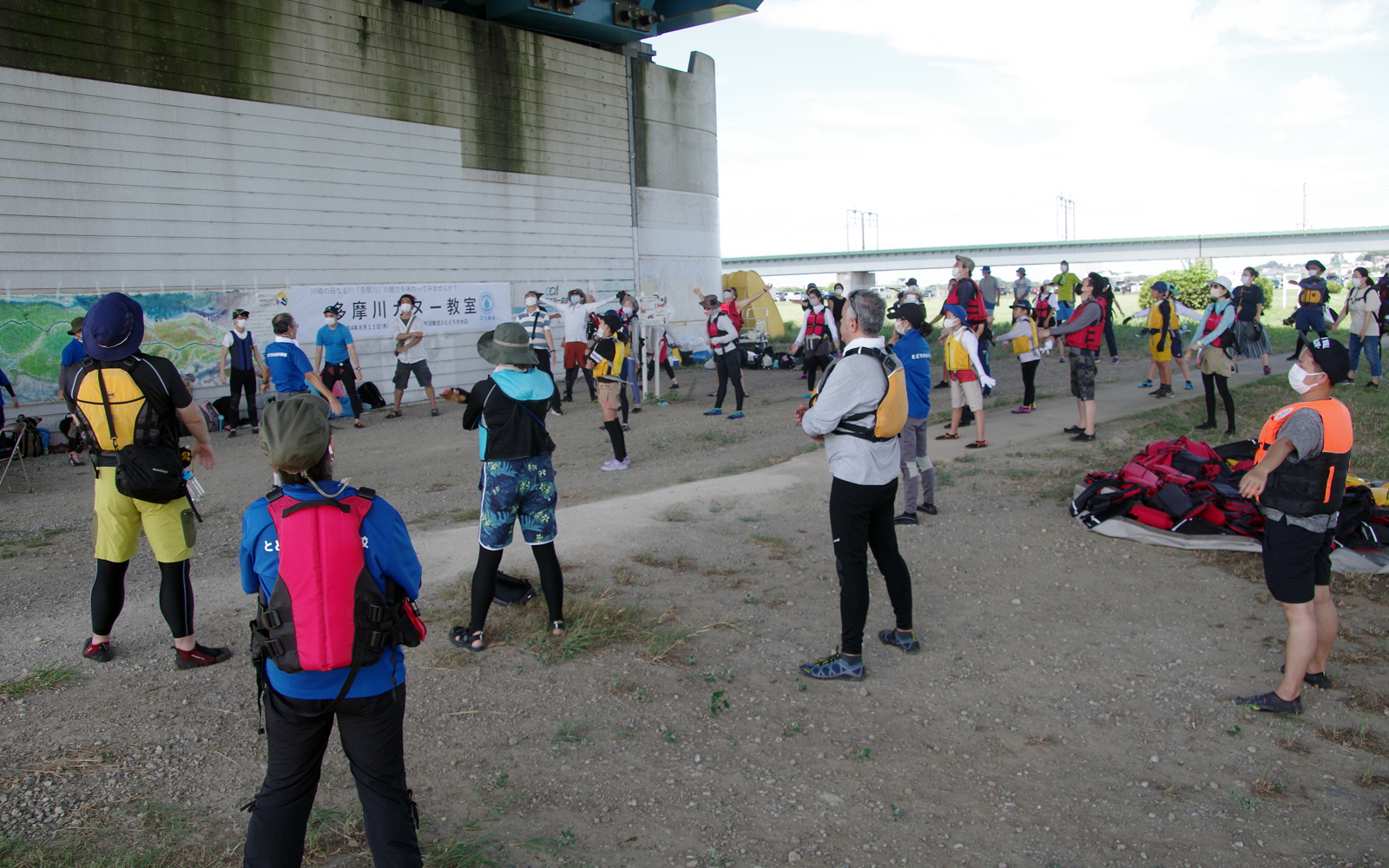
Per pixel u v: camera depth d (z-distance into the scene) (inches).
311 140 574.2
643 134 795.4
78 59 479.2
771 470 357.1
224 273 540.7
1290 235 2332.7
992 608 215.0
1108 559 245.0
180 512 171.6
